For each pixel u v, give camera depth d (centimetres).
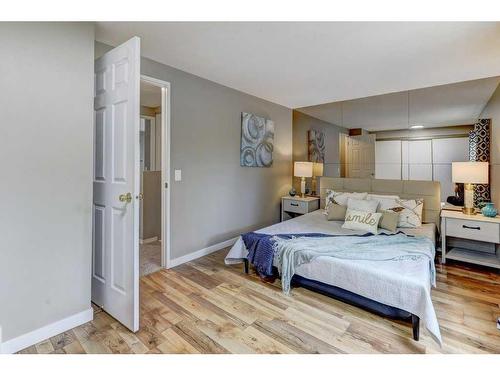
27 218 162
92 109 191
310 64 278
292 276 236
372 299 192
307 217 371
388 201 332
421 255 217
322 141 452
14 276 158
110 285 199
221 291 243
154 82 274
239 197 390
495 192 300
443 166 345
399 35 214
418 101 359
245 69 295
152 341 171
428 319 162
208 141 337
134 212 177
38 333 168
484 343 170
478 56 254
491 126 310
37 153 165
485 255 305
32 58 161
